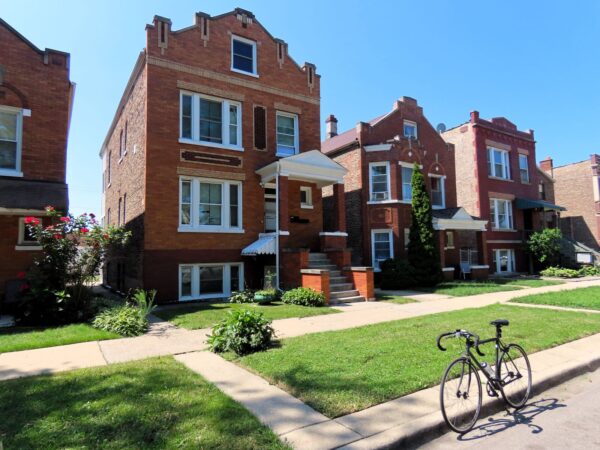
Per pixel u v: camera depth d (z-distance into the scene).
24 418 3.93
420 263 17.52
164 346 7.02
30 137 11.38
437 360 5.77
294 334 7.83
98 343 7.23
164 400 4.37
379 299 13.26
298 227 15.83
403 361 5.72
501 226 25.11
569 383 5.53
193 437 3.54
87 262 9.66
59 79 11.95
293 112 16.11
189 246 13.38
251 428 3.73
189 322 9.10
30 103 11.47
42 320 9.12
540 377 5.31
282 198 13.77
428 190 21.42
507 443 3.79
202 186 14.06
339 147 21.25
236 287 14.36
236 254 14.26
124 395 4.52
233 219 14.52
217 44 14.60
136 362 5.94
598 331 7.91
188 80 13.86
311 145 16.44
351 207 20.53
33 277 9.11
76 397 4.46
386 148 19.88
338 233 15.32
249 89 15.15
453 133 25.84
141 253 12.95
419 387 4.76
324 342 6.90
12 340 7.24
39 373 5.42
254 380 5.14
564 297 12.69
